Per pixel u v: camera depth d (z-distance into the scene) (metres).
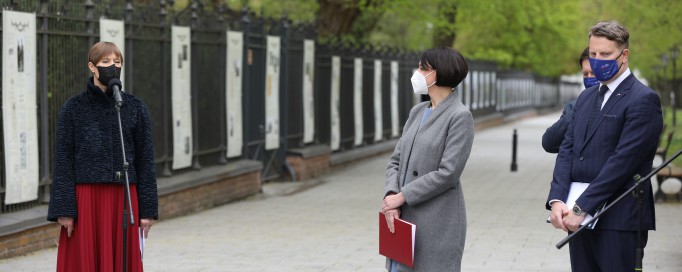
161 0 20.09
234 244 15.92
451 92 8.19
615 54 7.43
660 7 37.72
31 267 13.38
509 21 44.09
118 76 8.68
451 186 8.12
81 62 16.97
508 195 24.00
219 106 23.02
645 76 74.12
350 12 38.94
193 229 17.86
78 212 8.64
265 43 26.11
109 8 17.89
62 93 16.48
